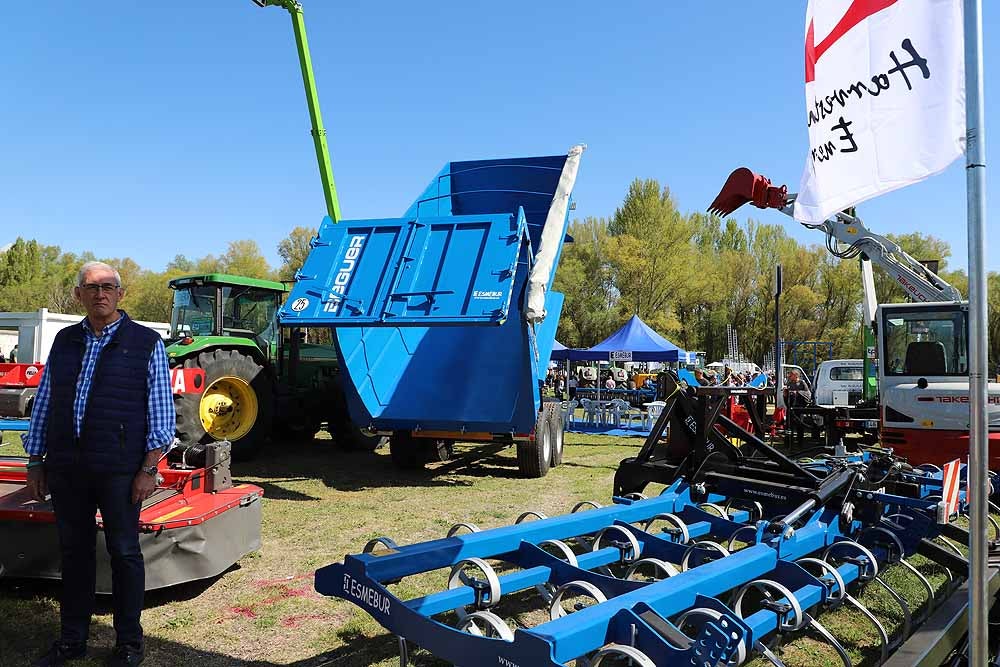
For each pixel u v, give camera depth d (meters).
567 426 15.34
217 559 3.88
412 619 2.42
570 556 3.27
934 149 2.53
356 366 7.66
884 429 8.20
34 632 3.25
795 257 44.22
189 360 7.83
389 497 6.68
